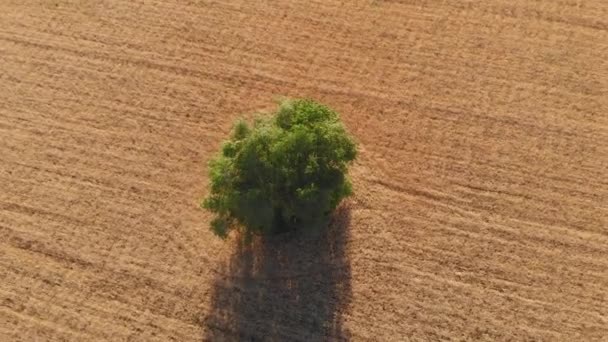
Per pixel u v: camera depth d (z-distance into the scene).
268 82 20.97
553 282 16.97
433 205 18.31
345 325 16.58
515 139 19.41
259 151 15.94
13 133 20.33
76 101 20.94
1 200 19.02
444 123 19.81
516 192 18.42
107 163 19.53
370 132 19.73
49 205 18.86
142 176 19.22
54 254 18.00
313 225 17.22
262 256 17.64
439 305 16.77
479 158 19.08
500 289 16.94
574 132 19.45
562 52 21.11
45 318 17.00
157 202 18.70
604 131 19.44
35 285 17.53
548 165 18.88
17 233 18.39
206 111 20.47
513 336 16.27
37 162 19.69
